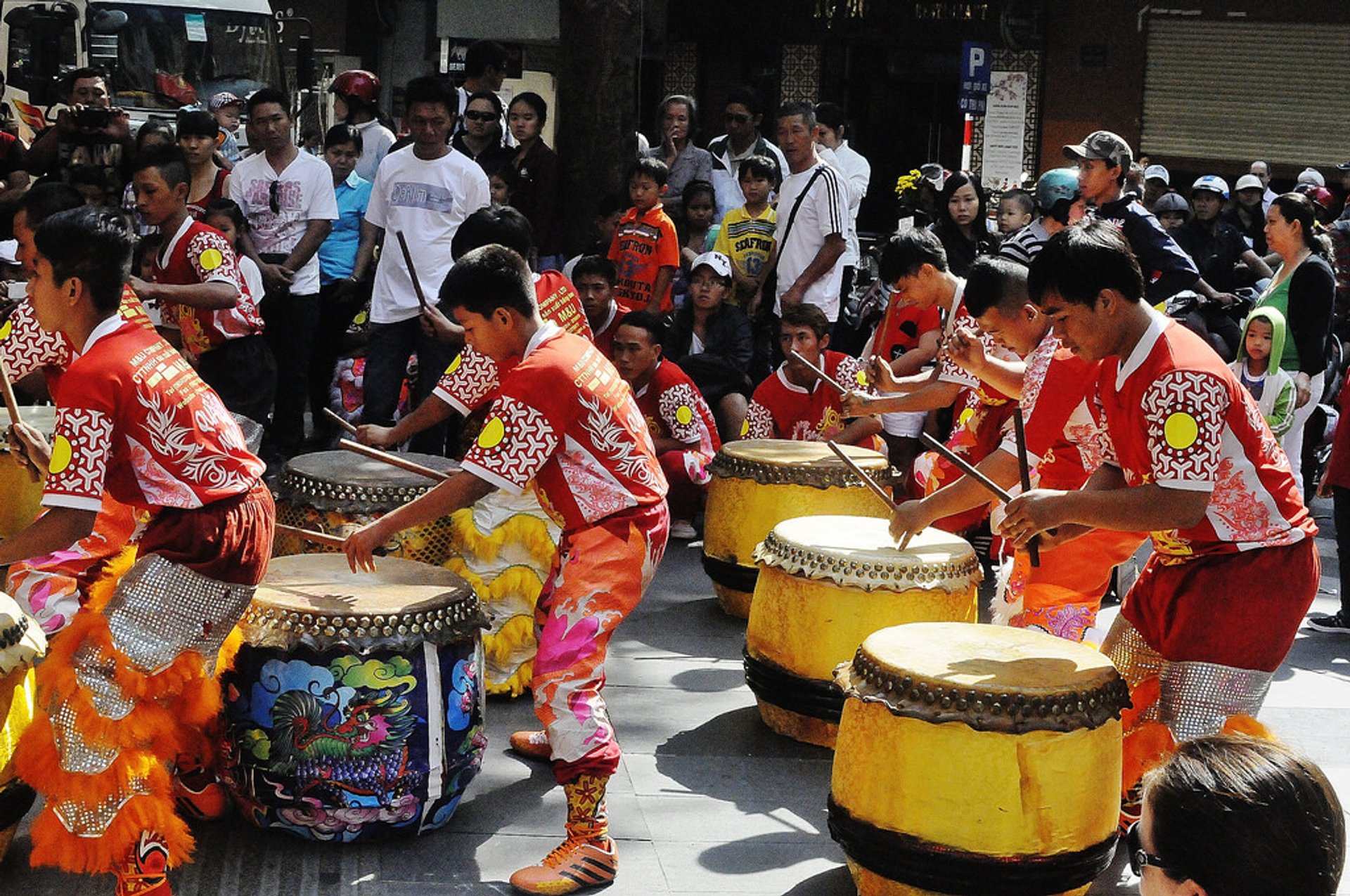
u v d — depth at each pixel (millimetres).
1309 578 3602
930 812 3408
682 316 8203
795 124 8188
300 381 8070
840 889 3801
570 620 3770
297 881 3689
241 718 3738
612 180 9070
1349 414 6340
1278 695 5504
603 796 3793
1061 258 3451
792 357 5449
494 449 3643
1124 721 3877
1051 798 3387
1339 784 4582
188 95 12078
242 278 6438
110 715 3301
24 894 3572
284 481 4781
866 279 10617
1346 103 17344
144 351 3352
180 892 3596
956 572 4566
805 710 4668
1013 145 17719
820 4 17750
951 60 17797
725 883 3816
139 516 4379
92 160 9250
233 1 12227
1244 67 17516
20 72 10484
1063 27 17656
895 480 6098
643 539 3824
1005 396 5434
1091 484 3920
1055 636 3980
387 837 3891
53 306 3320
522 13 17859
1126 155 6363
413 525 3672
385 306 7102
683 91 18375
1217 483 3508
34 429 3562
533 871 3711
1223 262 10797
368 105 9648
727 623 6145
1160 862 1702
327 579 3973
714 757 4672
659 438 7309
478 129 8711
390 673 3709
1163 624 3701
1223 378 3408
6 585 4527
